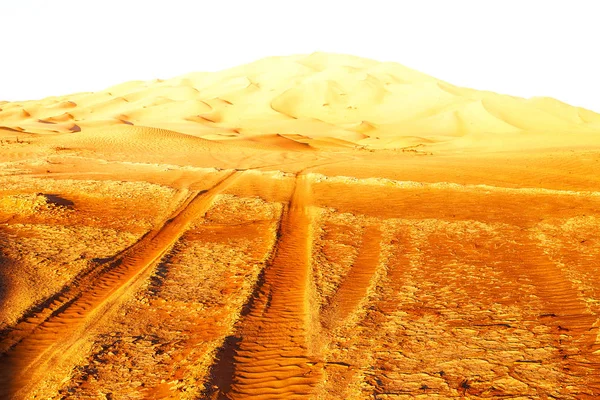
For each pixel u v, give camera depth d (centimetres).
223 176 2692
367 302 924
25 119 13950
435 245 1324
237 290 1007
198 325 848
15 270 1100
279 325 836
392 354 714
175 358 734
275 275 1105
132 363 722
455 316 847
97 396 637
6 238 1360
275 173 2789
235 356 726
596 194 2123
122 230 1492
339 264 1173
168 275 1105
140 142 4400
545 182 2538
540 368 645
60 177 2461
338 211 1792
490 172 2938
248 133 8700
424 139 8244
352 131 10350
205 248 1321
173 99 16412
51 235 1409
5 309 905
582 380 605
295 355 725
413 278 1059
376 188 2319
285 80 16775
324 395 608
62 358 740
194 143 4609
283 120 11906
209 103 13938
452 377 637
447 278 1051
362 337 776
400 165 3441
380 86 15062
